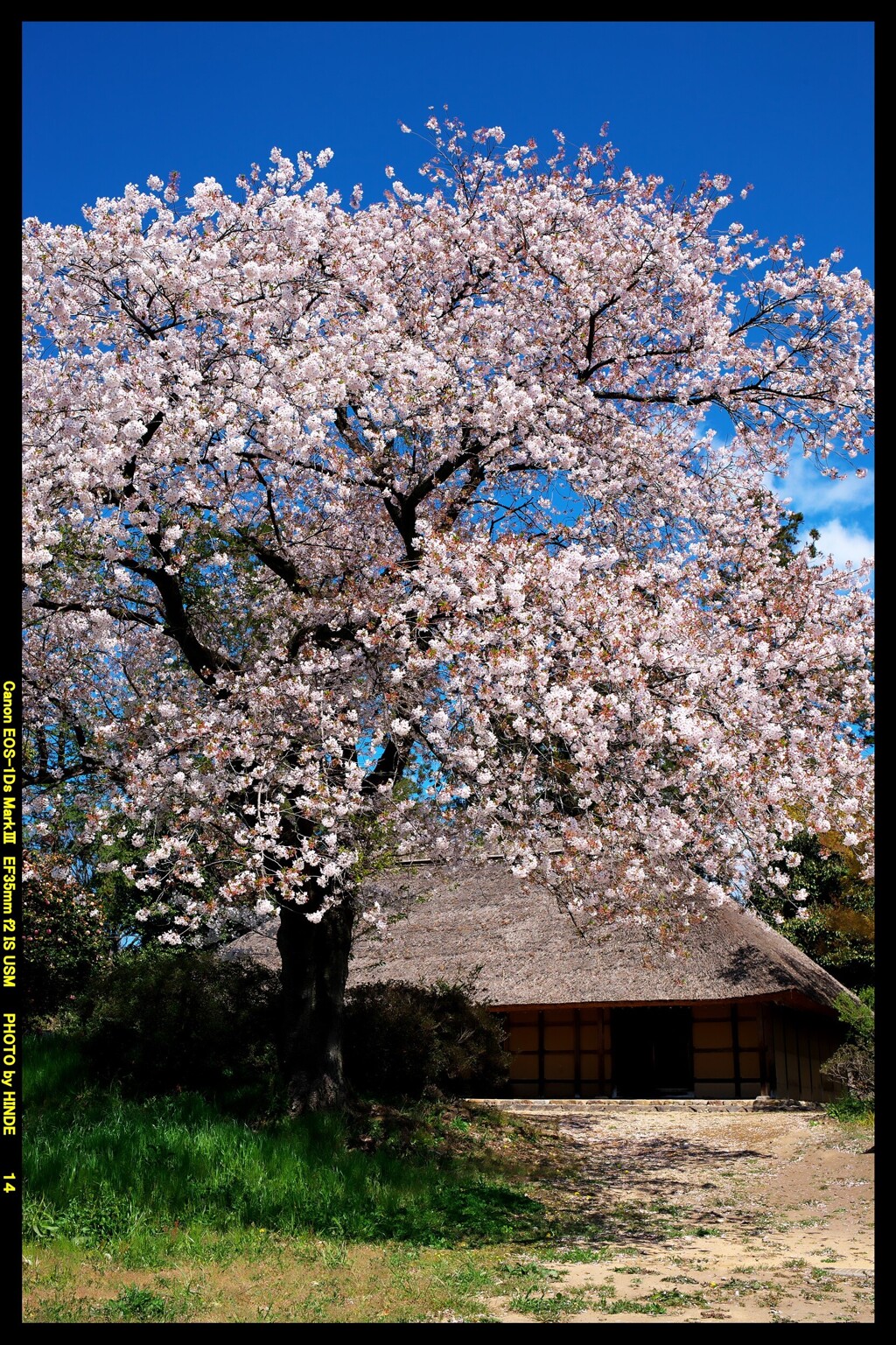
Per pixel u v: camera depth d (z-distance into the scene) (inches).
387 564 393.1
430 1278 280.1
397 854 424.8
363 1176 390.9
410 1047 534.9
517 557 393.7
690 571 471.2
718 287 488.7
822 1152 506.0
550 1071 823.7
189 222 411.5
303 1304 249.1
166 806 399.2
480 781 364.2
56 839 476.1
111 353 355.6
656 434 514.0
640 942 800.3
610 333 501.4
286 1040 465.4
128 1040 499.8
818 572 523.5
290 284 410.3
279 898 438.0
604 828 359.6
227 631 517.3
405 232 506.0
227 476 447.8
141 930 842.2
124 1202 324.5
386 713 390.3
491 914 887.7
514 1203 399.5
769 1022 780.6
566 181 504.1
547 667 357.7
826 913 910.4
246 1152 373.1
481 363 481.4
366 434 426.9
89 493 342.0
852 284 493.4
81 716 490.0
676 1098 792.9
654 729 355.6
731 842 377.1
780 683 443.5
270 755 388.8
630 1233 360.2
